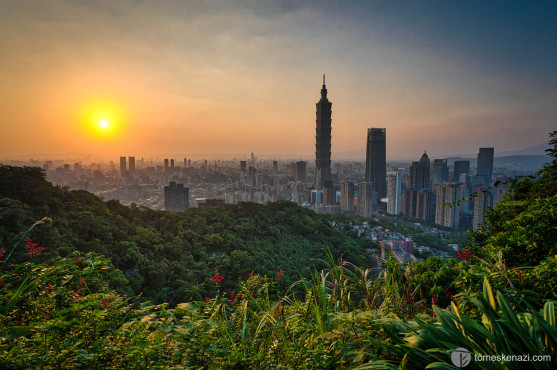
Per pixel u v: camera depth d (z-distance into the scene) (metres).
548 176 6.12
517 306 2.24
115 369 1.68
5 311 2.14
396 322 1.82
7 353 1.64
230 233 41.53
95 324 2.06
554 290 2.43
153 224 39.12
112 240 28.45
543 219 3.64
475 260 4.18
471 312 2.34
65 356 1.70
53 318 2.17
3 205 21.94
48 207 27.14
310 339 2.29
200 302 2.62
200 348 2.01
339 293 2.96
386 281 2.99
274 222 52.56
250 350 2.22
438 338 1.63
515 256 3.82
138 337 1.88
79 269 2.75
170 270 29.38
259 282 3.11
